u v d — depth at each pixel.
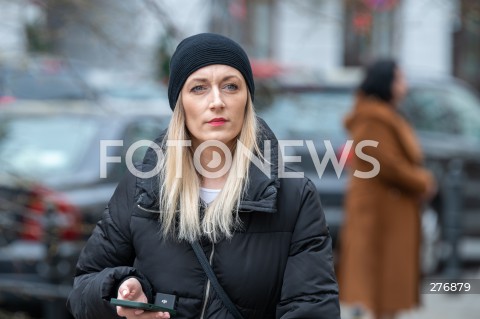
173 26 12.22
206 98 5.92
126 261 6.00
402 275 12.96
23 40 12.68
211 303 5.75
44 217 11.16
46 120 12.95
